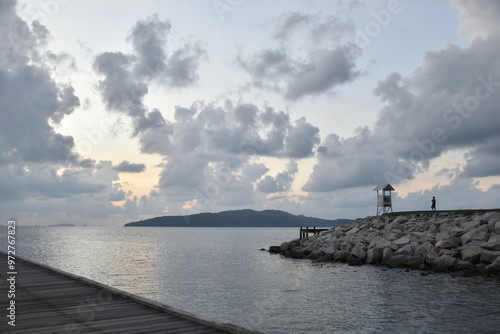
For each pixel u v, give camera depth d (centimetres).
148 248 6119
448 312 1508
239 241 8662
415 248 2959
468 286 2027
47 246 6725
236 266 3288
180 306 1702
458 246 2786
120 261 3903
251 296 1906
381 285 2120
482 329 1291
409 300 1728
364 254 3134
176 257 4334
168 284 2328
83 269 3206
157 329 680
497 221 2955
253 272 2845
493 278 2244
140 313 793
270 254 4472
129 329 680
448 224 3275
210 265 3403
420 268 2662
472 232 2798
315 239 4303
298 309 1605
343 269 2842
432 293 1867
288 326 1362
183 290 2106
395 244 3122
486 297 1758
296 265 3216
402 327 1322
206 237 11388
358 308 1600
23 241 8656
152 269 3145
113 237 11575
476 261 2519
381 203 4509
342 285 2156
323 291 1997
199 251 5325
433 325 1340
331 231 4534
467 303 1648
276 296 1894
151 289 2150
